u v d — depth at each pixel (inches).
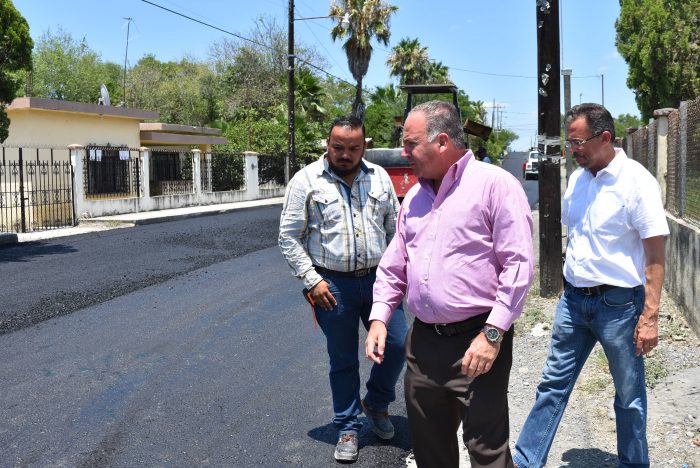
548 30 306.0
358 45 1430.9
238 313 301.0
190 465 155.2
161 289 353.1
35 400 195.0
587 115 131.3
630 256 131.2
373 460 158.2
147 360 232.5
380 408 168.4
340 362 159.3
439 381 115.8
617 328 131.7
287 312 302.8
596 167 133.6
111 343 253.1
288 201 159.8
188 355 238.2
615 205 130.1
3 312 299.9
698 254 237.0
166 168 924.6
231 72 1779.0
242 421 180.2
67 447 164.1
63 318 290.7
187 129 1052.5
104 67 1766.7
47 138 759.7
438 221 112.8
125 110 852.6
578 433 168.4
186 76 1865.2
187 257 463.5
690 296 251.3
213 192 1000.9
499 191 109.5
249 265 430.0
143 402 193.6
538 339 251.9
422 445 122.4
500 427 113.8
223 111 1736.0
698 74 1134.4
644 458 135.3
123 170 808.3
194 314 298.7
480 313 112.8
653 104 1215.6
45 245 531.5
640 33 1197.7
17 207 649.6
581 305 135.3
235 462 156.7
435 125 110.7
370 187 159.9
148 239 563.2
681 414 171.3
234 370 222.1
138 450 162.6
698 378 192.4
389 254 124.1
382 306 122.3
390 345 162.1
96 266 425.4
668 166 324.2
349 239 156.6
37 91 1501.0
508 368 114.0
